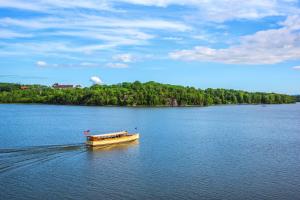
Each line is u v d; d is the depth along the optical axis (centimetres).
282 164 7850
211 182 6469
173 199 5644
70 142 10319
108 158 8219
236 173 7081
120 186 6191
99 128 14288
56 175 6725
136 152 9000
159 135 12306
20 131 12938
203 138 11675
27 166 7219
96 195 5744
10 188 5956
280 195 5862
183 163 7856
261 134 12975
